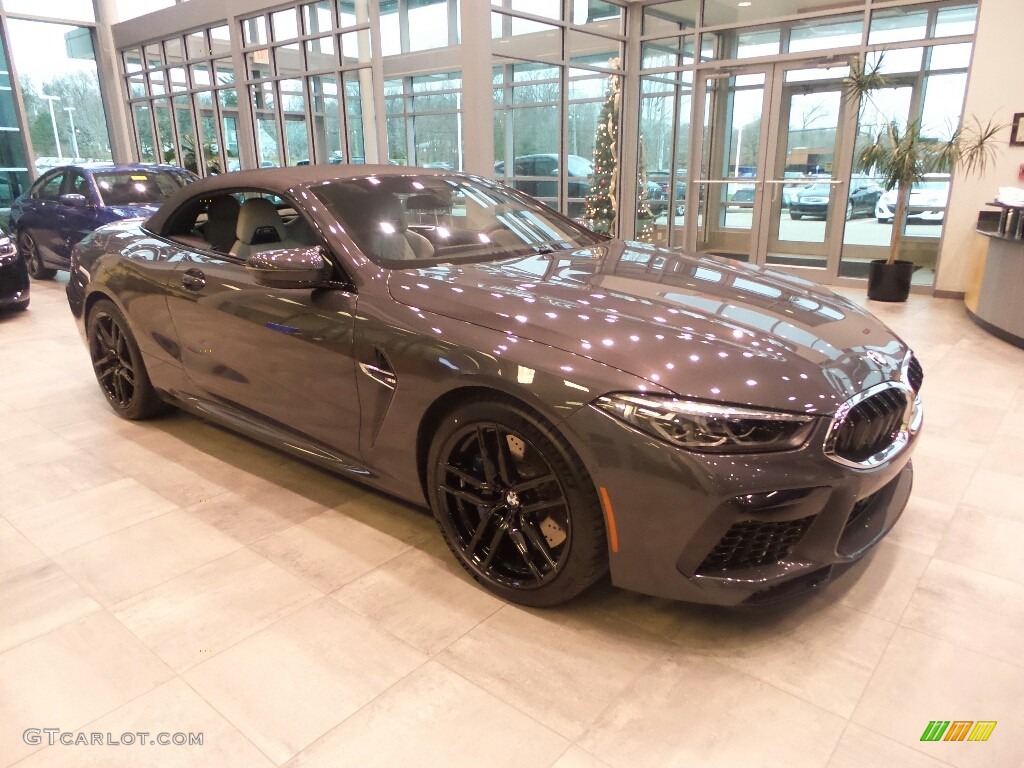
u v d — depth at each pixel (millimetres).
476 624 2027
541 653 1904
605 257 2654
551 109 9070
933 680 1800
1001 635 1972
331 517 2650
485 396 1970
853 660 1875
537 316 1979
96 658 1909
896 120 7125
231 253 2869
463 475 2111
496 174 9727
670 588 1787
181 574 2293
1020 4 6320
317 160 10469
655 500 1710
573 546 1887
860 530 2033
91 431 3555
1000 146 6637
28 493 2885
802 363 1831
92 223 6828
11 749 1615
